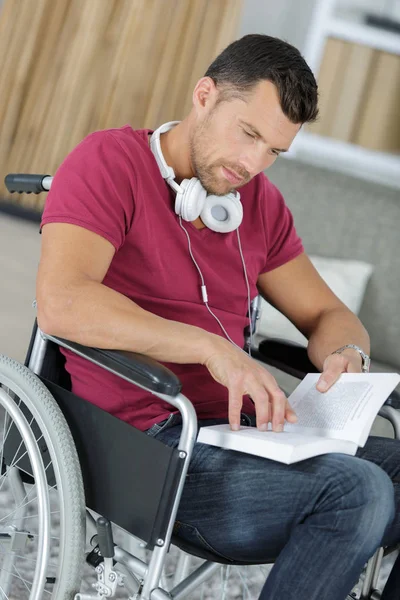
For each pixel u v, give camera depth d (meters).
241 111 1.81
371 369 3.34
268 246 2.16
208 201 1.91
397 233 3.59
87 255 1.75
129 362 1.61
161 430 1.81
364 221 3.62
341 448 1.66
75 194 1.79
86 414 1.77
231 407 1.69
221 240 1.97
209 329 1.95
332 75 4.40
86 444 1.76
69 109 4.65
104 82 4.60
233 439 1.65
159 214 1.87
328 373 1.90
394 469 1.89
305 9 4.62
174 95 4.52
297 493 1.60
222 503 1.69
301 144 4.44
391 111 4.42
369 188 3.66
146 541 1.63
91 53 4.60
